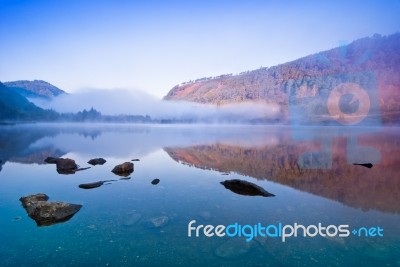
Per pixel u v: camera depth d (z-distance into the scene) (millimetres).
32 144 23516
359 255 4535
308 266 4207
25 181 9812
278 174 11492
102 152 18375
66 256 4473
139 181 9969
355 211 6750
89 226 5715
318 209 6906
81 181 9859
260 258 4457
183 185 9422
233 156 16828
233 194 8297
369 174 11430
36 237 5168
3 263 4242
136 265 4227
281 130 58594
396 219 6184
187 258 4445
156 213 6543
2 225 5734
